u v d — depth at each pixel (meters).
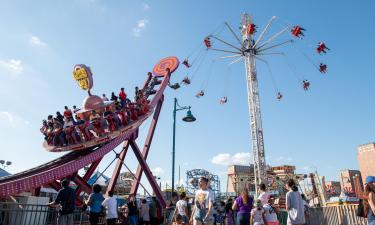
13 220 12.85
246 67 58.91
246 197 12.57
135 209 19.30
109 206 14.87
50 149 26.03
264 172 52.88
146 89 38.94
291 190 12.34
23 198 16.72
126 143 32.03
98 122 25.28
